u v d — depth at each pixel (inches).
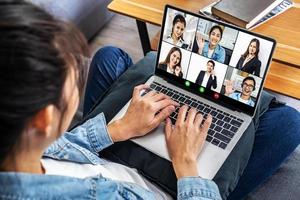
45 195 17.9
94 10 70.3
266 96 42.4
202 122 36.5
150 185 34.3
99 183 23.2
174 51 38.9
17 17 14.8
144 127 35.0
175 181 34.0
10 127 14.8
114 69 46.2
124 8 47.0
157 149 34.8
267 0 44.3
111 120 38.3
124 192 26.0
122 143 36.4
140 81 42.2
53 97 15.7
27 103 14.6
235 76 36.5
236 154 36.2
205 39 36.7
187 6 46.6
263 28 43.4
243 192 38.9
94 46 74.2
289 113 41.1
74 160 30.3
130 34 76.1
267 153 39.4
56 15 17.7
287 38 42.3
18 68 14.3
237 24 43.1
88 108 45.6
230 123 37.1
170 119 36.3
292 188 44.8
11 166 16.9
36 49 14.8
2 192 16.5
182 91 39.9
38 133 16.6
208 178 33.2
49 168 27.1
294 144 39.8
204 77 38.2
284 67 51.6
